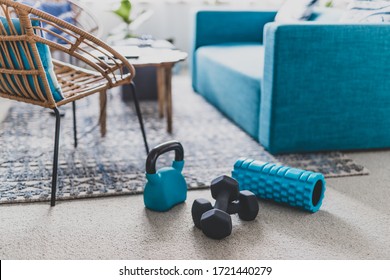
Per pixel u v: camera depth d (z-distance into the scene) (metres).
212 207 1.48
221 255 1.33
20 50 1.48
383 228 1.50
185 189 1.67
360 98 2.10
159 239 1.41
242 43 3.24
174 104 3.07
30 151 2.13
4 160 2.02
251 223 1.52
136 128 2.52
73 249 1.35
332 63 2.02
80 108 2.91
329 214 1.59
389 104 2.15
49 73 1.53
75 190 1.73
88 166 1.98
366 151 2.25
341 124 2.12
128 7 3.10
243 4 4.38
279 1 4.36
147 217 1.55
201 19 3.22
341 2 3.17
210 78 2.93
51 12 2.29
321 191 1.59
